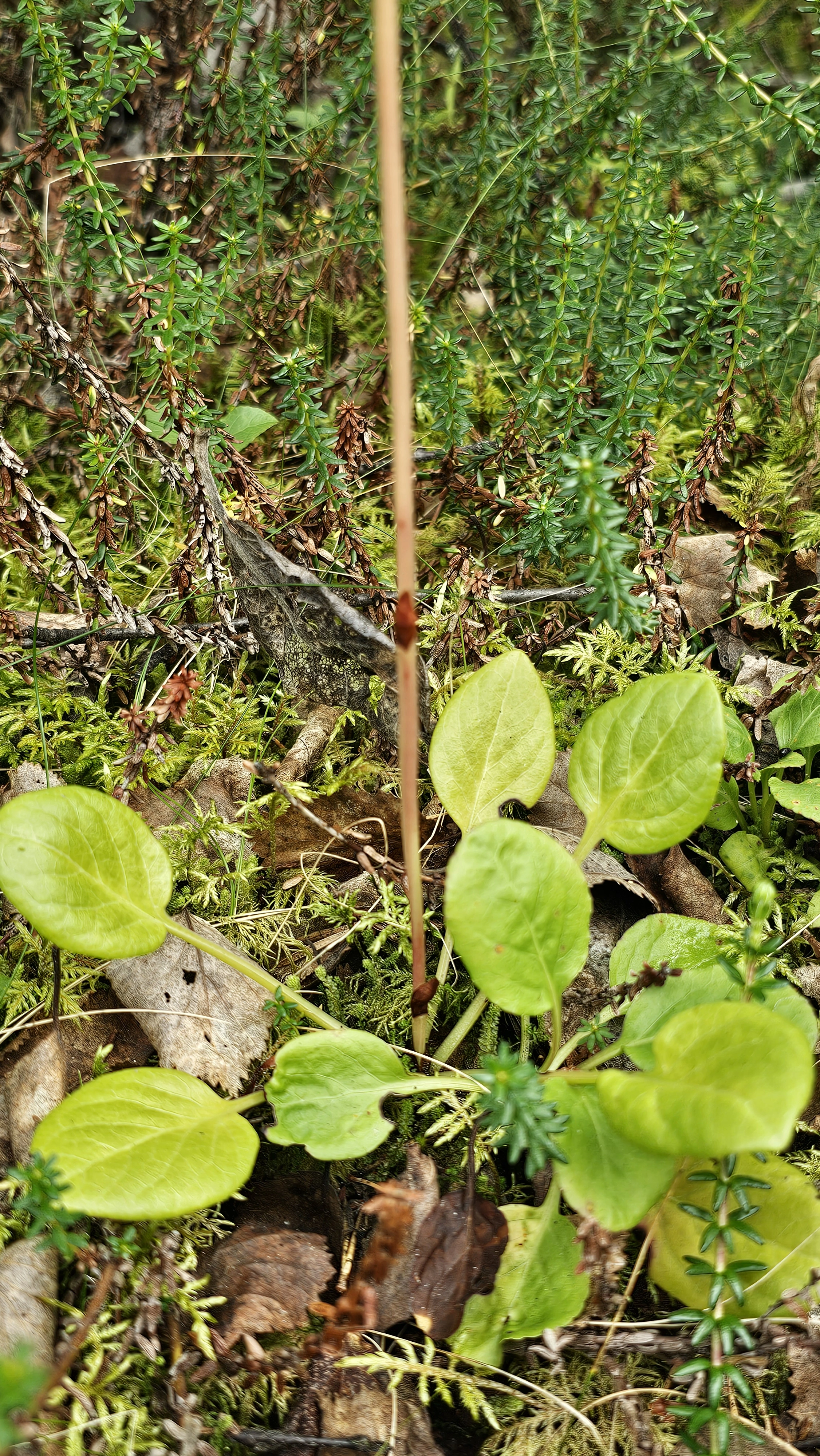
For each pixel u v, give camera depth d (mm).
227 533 293
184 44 380
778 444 381
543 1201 231
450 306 385
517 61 374
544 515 302
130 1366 206
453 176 384
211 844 286
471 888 207
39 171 374
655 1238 215
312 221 364
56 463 371
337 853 289
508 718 249
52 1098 236
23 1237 220
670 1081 192
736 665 328
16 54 377
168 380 281
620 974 236
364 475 341
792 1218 210
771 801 292
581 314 326
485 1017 259
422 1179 221
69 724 302
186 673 253
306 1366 207
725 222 348
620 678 309
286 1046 221
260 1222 225
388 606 300
